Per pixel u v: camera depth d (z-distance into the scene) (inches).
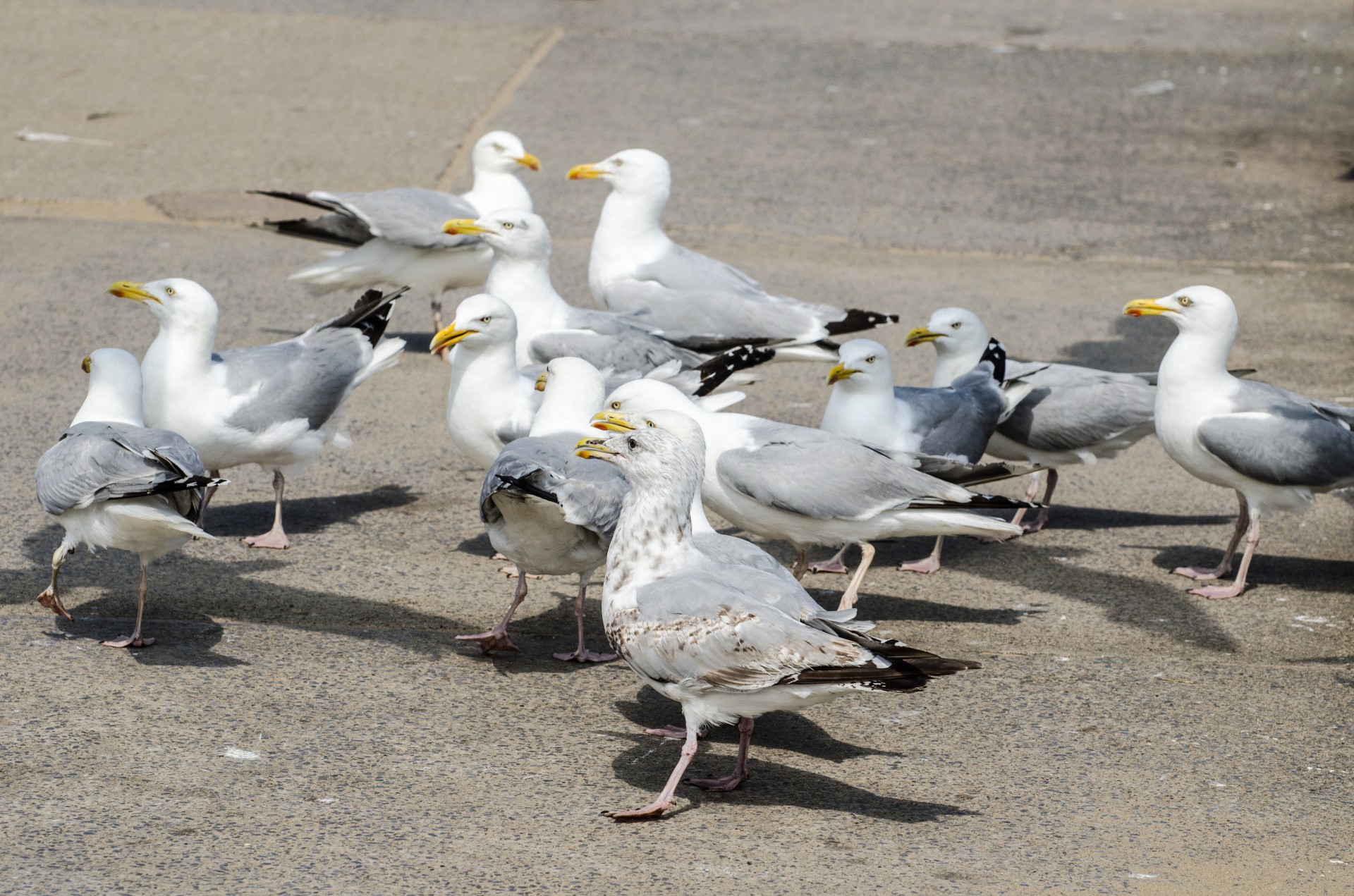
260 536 355.3
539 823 229.0
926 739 265.6
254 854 214.7
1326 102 878.4
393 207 494.0
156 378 343.6
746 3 1072.8
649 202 460.1
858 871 217.0
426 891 206.8
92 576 326.3
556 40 938.7
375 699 272.5
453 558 351.9
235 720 259.6
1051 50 974.4
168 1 976.3
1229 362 500.4
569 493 276.2
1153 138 800.3
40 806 225.3
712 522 397.7
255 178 681.0
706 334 444.1
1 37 876.0
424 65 869.8
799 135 779.4
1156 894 213.5
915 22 1040.2
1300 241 649.6
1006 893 212.2
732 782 243.9
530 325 413.4
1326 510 402.3
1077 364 499.8
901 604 337.1
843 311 447.5
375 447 424.8
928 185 711.7
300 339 373.7
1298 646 314.0
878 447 327.9
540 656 300.2
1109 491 418.0
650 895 208.4
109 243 595.8
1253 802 243.6
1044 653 306.7
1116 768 255.1
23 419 418.0
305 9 979.3
